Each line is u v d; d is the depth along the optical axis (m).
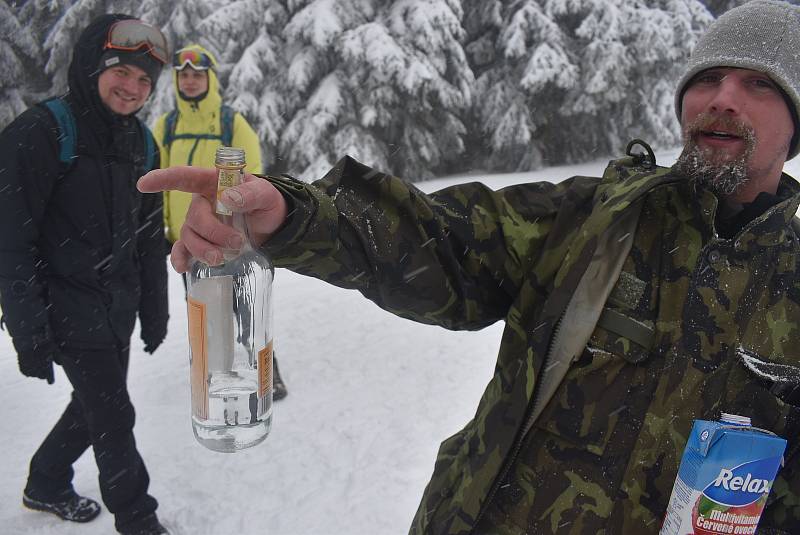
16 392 3.88
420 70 11.59
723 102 1.15
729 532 0.91
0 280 2.08
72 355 2.26
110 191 2.25
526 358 1.18
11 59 15.55
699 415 1.05
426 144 12.91
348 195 1.17
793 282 1.07
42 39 16.61
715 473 0.90
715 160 1.14
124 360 2.46
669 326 1.10
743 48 1.14
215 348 1.00
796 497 1.02
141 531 2.44
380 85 12.11
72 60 2.14
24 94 16.09
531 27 12.94
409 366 4.21
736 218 1.18
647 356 1.10
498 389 1.25
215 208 0.96
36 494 2.67
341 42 11.82
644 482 1.07
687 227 1.14
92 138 2.18
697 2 13.91
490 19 13.28
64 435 2.61
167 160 3.63
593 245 1.15
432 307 1.25
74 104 2.16
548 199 1.33
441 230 1.22
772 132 1.15
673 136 13.61
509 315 1.27
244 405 1.01
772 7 1.15
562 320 1.15
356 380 4.02
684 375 1.07
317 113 12.04
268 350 1.03
